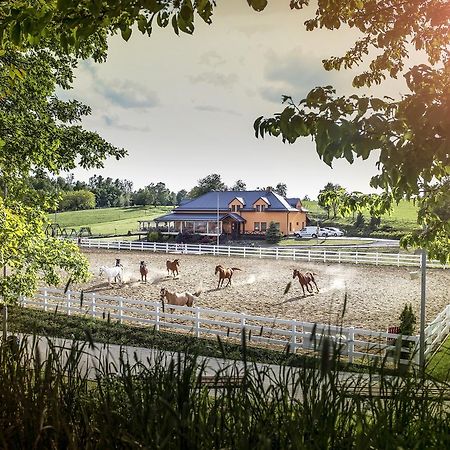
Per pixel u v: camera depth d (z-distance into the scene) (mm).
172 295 23625
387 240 62781
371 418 1673
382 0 5980
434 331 14281
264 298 26391
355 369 1812
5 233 13805
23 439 1687
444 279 31172
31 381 2025
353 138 3809
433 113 3719
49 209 16844
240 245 59812
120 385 1992
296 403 1690
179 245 46875
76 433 1694
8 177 14891
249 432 1567
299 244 59375
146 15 3867
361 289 28391
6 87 12391
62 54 16203
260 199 69000
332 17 6102
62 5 3459
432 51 6207
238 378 1812
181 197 143250
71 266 16344
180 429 1529
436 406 1757
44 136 15547
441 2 5465
